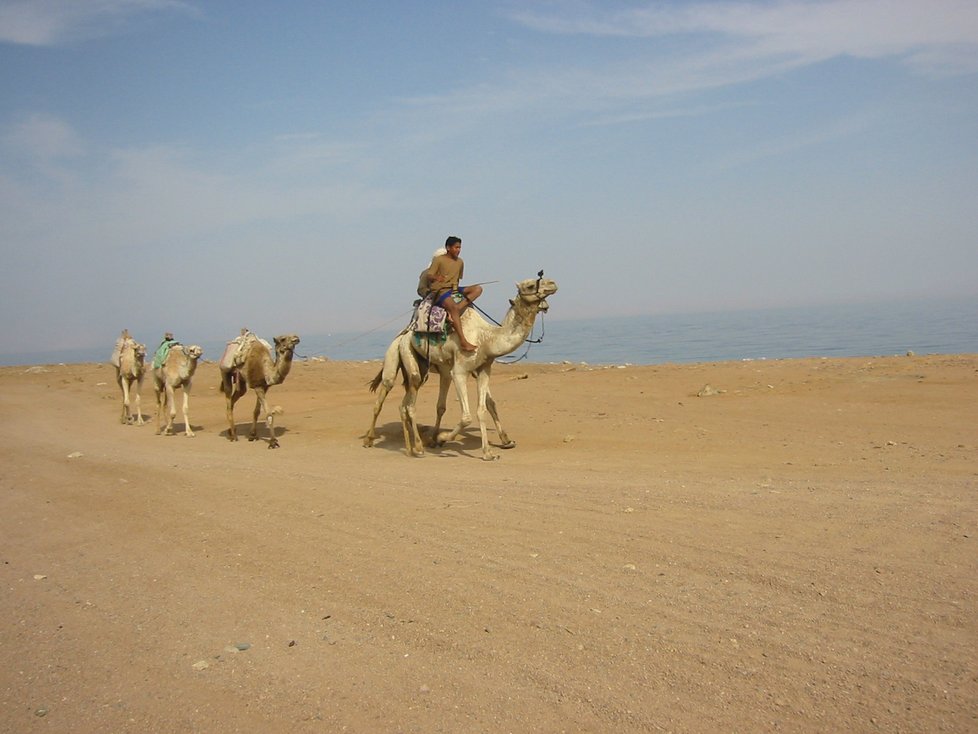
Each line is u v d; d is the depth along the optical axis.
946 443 11.69
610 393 18.91
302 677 4.82
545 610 5.51
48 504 9.58
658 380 20.66
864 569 5.86
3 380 31.84
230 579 6.58
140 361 19.41
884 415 14.32
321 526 7.90
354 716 4.37
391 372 14.03
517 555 6.65
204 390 26.86
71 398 25.61
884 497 7.95
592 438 13.78
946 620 4.95
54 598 6.35
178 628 5.64
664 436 13.55
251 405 22.52
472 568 6.42
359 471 11.09
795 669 4.52
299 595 6.13
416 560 6.70
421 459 12.57
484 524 7.61
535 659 4.84
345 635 5.36
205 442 15.78
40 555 7.55
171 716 4.46
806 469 10.15
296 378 28.56
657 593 5.68
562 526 7.38
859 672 4.44
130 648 5.35
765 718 4.09
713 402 16.84
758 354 48.31
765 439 12.84
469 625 5.36
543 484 9.39
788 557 6.20
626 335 97.38
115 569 7.02
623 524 7.32
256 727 4.31
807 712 4.12
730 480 9.34
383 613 5.68
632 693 4.40
